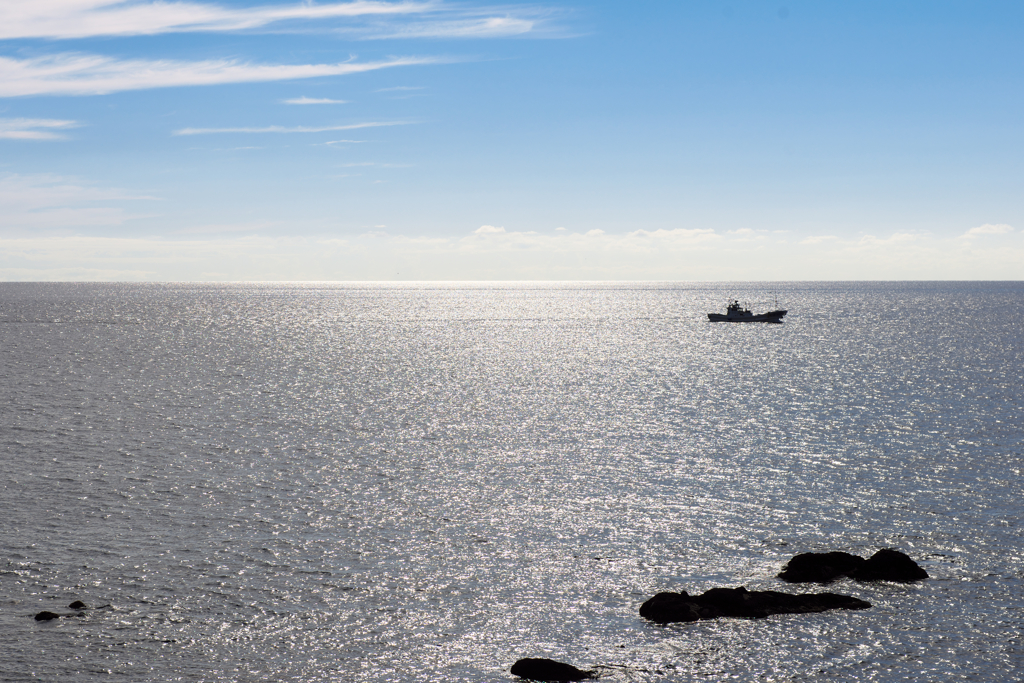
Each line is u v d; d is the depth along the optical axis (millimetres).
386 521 51969
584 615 38812
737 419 89125
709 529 50594
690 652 35312
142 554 45375
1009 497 56656
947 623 37656
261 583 41812
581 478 63000
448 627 37469
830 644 35906
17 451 70375
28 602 39062
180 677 32750
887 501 55969
